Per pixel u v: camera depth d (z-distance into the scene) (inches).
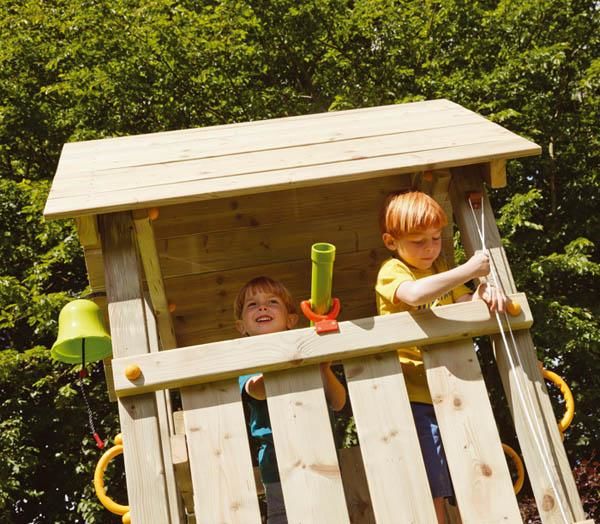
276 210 155.3
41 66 501.4
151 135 147.8
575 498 107.5
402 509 102.9
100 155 135.6
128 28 475.8
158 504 100.4
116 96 461.4
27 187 422.0
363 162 120.0
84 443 406.9
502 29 470.9
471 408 109.4
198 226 154.5
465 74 458.6
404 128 136.2
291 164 121.5
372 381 109.3
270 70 499.8
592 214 453.1
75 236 404.8
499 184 124.8
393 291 119.8
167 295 165.0
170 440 147.6
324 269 106.5
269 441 134.2
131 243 115.0
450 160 118.6
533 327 391.9
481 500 104.8
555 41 469.4
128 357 105.8
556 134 453.4
